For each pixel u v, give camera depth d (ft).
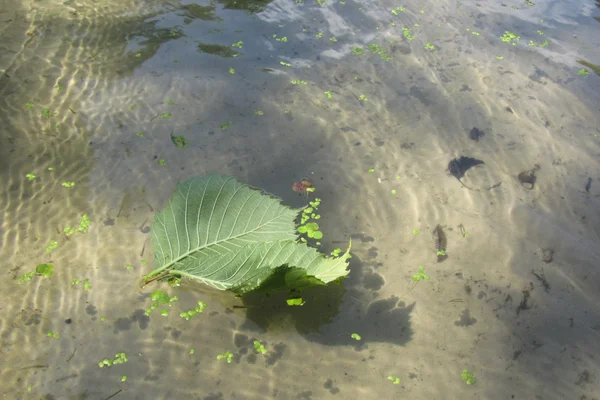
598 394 1.99
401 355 2.01
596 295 2.13
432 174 2.32
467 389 1.97
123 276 2.06
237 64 2.54
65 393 1.91
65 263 2.07
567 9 2.94
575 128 2.48
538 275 2.15
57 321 1.99
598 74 2.65
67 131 2.30
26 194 2.17
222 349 1.98
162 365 1.96
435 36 2.74
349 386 1.96
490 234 2.21
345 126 2.41
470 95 2.54
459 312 2.07
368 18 2.79
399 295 2.09
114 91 2.41
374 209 2.23
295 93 2.48
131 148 2.28
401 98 2.51
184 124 2.35
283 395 1.94
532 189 2.31
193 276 2.02
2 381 1.91
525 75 2.63
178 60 2.52
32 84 2.39
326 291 2.08
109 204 2.17
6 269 2.05
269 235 2.05
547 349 2.04
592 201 2.30
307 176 2.27
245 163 2.28
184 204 2.07
